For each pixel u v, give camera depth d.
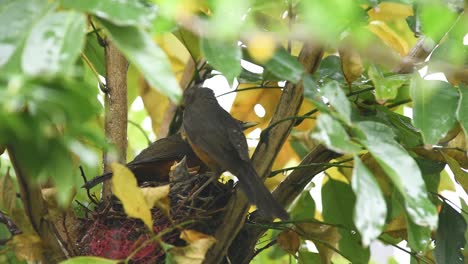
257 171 8.26
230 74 5.82
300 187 8.87
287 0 7.20
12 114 4.46
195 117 9.64
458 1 6.91
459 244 8.77
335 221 9.91
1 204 8.23
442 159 8.80
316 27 5.17
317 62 7.82
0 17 5.02
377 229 5.48
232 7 5.04
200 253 7.24
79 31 4.94
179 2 5.39
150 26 5.28
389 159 5.91
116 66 9.65
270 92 10.55
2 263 8.27
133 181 6.79
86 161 4.79
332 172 10.41
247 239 9.05
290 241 9.39
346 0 5.04
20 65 4.82
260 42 5.57
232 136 9.26
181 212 8.94
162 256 8.65
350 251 9.78
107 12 5.18
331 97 6.14
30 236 7.50
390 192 8.69
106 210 8.91
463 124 7.20
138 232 8.77
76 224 8.77
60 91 4.64
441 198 8.91
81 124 4.74
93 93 4.85
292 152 10.55
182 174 9.73
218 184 9.51
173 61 11.45
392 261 11.66
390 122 8.94
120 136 9.51
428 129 7.18
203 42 5.86
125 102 9.63
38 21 4.98
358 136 6.08
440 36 7.36
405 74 8.11
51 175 4.76
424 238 7.58
